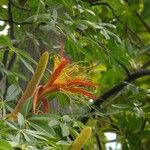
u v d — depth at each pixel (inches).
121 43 75.4
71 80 59.0
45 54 56.7
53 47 72.7
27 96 56.8
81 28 70.2
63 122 59.5
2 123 50.1
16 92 60.2
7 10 76.0
